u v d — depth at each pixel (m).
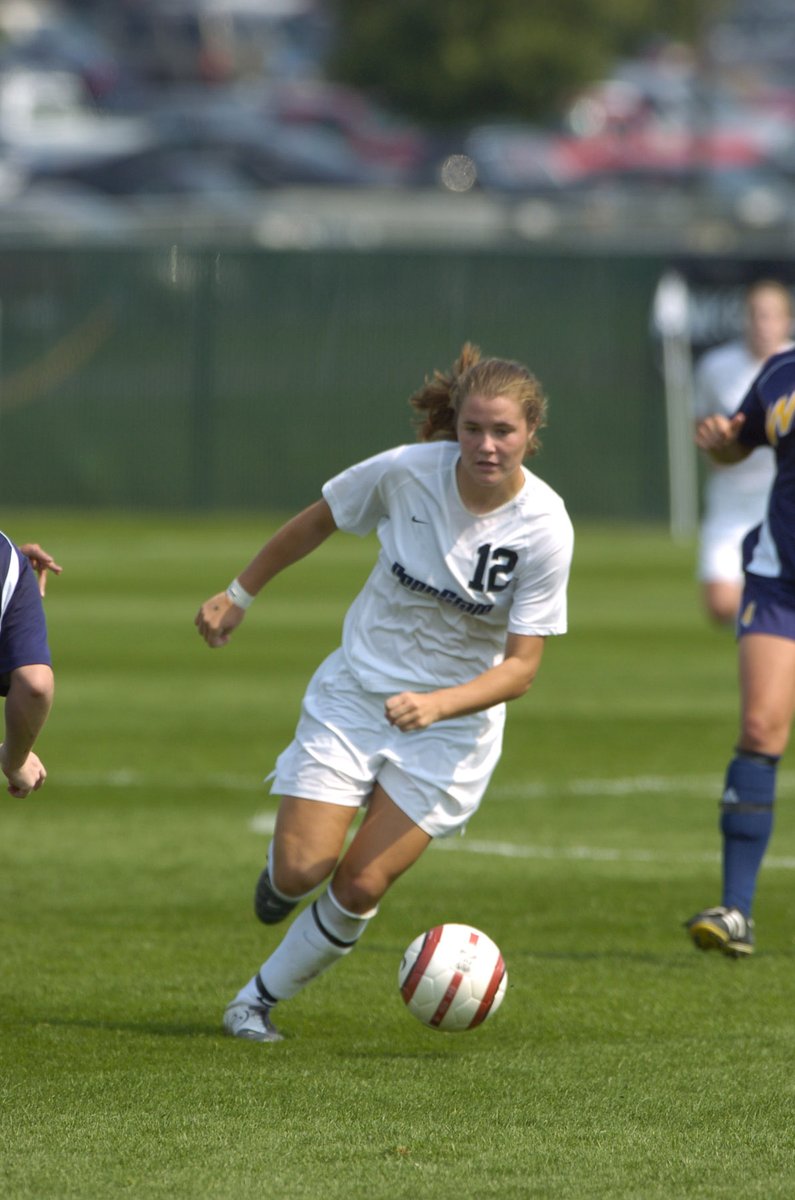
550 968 23.70
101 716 44.03
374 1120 17.67
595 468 90.31
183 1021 21.20
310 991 22.70
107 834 31.97
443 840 31.66
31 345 93.00
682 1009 21.81
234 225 119.44
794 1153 16.81
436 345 91.38
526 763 38.75
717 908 23.36
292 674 50.88
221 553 79.19
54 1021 21.06
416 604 20.23
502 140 167.12
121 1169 16.23
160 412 92.69
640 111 186.88
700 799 35.19
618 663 53.44
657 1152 16.81
